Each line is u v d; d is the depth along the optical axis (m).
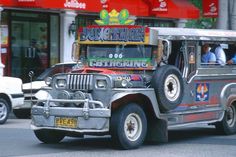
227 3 24.16
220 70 13.71
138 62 12.23
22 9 23.25
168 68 11.95
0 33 22.66
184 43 12.73
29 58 24.05
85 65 12.78
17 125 16.42
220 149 11.89
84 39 12.71
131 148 11.58
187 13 27.48
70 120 11.34
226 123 14.14
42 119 11.74
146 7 26.08
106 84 11.27
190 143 12.78
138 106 11.62
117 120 11.23
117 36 12.35
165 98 11.82
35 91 18.08
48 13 24.53
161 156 10.87
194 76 12.89
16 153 11.11
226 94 13.87
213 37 13.48
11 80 16.95
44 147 11.95
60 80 11.85
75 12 24.80
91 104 11.20
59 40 24.91
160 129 12.09
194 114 12.88
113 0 24.53
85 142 12.78
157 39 12.16
